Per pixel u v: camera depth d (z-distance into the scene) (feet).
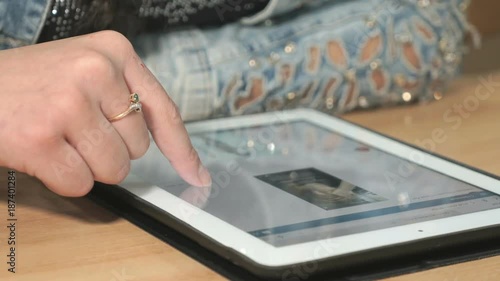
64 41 2.56
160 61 3.42
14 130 2.40
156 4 3.40
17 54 2.51
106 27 3.21
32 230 2.50
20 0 3.12
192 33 3.55
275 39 3.60
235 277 2.14
